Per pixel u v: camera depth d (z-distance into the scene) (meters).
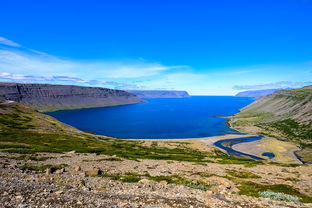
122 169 37.28
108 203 13.72
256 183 30.80
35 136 90.44
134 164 44.91
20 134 89.81
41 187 16.67
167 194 17.95
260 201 17.83
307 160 106.81
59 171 27.98
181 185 23.73
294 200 20.05
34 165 32.91
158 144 127.31
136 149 96.62
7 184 16.56
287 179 36.50
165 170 39.09
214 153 109.44
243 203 16.41
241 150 129.62
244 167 50.53
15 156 41.28
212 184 27.02
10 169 26.92
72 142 87.56
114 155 59.91
